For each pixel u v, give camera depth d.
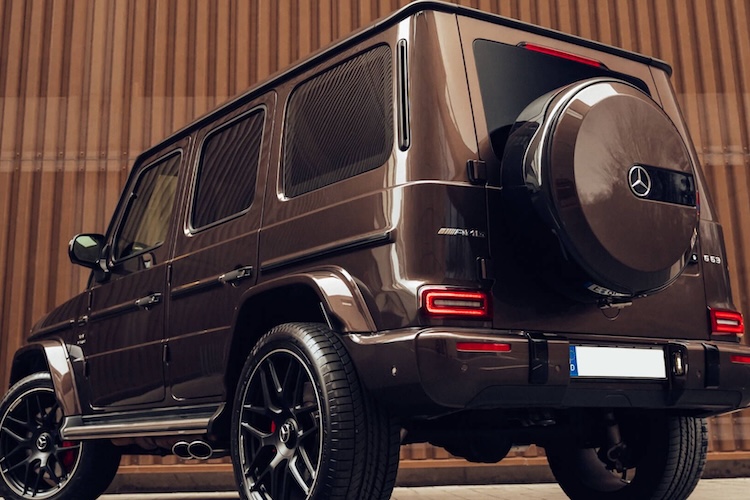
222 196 3.23
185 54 6.01
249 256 2.91
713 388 2.63
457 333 2.18
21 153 5.94
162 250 3.47
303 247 2.67
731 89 6.04
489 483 5.37
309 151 2.83
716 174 5.92
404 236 2.34
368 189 2.50
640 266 2.37
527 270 2.43
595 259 2.31
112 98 5.98
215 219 3.23
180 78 5.98
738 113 6.02
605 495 3.29
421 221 2.33
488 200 2.42
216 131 3.42
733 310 2.88
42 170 5.91
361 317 2.36
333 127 2.76
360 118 2.66
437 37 2.53
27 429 3.97
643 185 2.42
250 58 5.97
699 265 2.83
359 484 2.31
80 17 6.11
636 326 2.60
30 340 4.39
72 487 3.87
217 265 3.07
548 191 2.29
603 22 6.09
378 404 2.38
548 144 2.32
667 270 2.44
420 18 2.56
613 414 3.09
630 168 2.40
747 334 5.69
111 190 5.87
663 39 6.10
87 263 3.85
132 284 3.60
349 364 2.39
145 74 6.00
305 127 2.89
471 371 2.17
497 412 2.72
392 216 2.38
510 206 2.39
